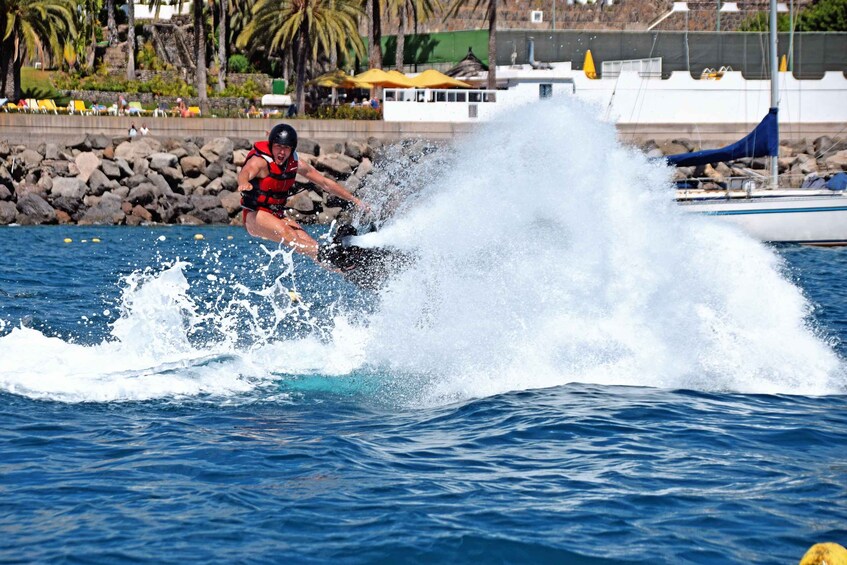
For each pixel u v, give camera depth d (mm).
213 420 32844
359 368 40250
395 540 22484
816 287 75188
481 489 26000
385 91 165750
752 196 114438
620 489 25969
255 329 49000
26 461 28297
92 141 150250
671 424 32094
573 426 31891
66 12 180500
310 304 58969
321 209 148250
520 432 31344
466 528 23188
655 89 168750
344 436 31000
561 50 181500
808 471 27453
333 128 159000
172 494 25562
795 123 170375
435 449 29672
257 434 31219
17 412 33344
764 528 23250
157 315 46344
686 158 121562
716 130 168625
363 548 22094
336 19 177000
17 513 24219
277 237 39062
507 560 21516
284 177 38750
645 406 34219
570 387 37000
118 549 22031
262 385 37688
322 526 23375
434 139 160375
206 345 44219
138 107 176000
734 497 25344
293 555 21734
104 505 24781
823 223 114000
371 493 25688
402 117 162625
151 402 34969
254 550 21984
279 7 172750
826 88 171250
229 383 37781
